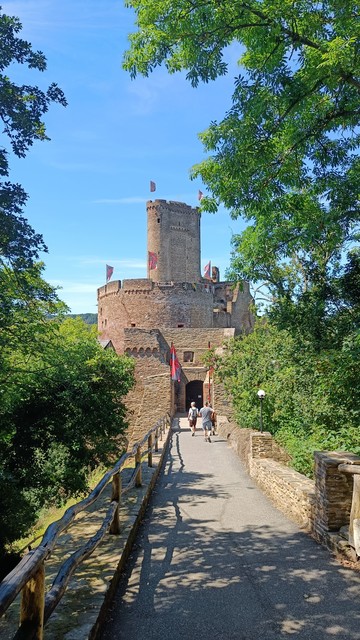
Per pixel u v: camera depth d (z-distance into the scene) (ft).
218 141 30.09
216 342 150.10
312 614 16.01
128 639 14.34
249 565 20.93
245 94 29.32
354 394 36.40
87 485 62.85
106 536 22.17
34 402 56.85
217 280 261.24
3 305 35.63
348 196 33.78
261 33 28.25
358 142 34.68
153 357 129.80
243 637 14.47
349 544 21.34
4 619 13.33
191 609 16.46
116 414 67.56
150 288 195.52
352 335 31.73
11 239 30.81
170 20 28.86
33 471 55.77
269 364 66.59
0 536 46.01
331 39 28.02
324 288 38.40
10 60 29.71
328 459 23.90
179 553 22.76
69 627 13.05
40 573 10.31
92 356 64.59
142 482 36.19
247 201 32.55
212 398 113.70
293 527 27.43
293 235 38.93
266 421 57.36
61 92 31.78
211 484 41.83
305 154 34.04
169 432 83.25
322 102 32.12
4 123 30.35
